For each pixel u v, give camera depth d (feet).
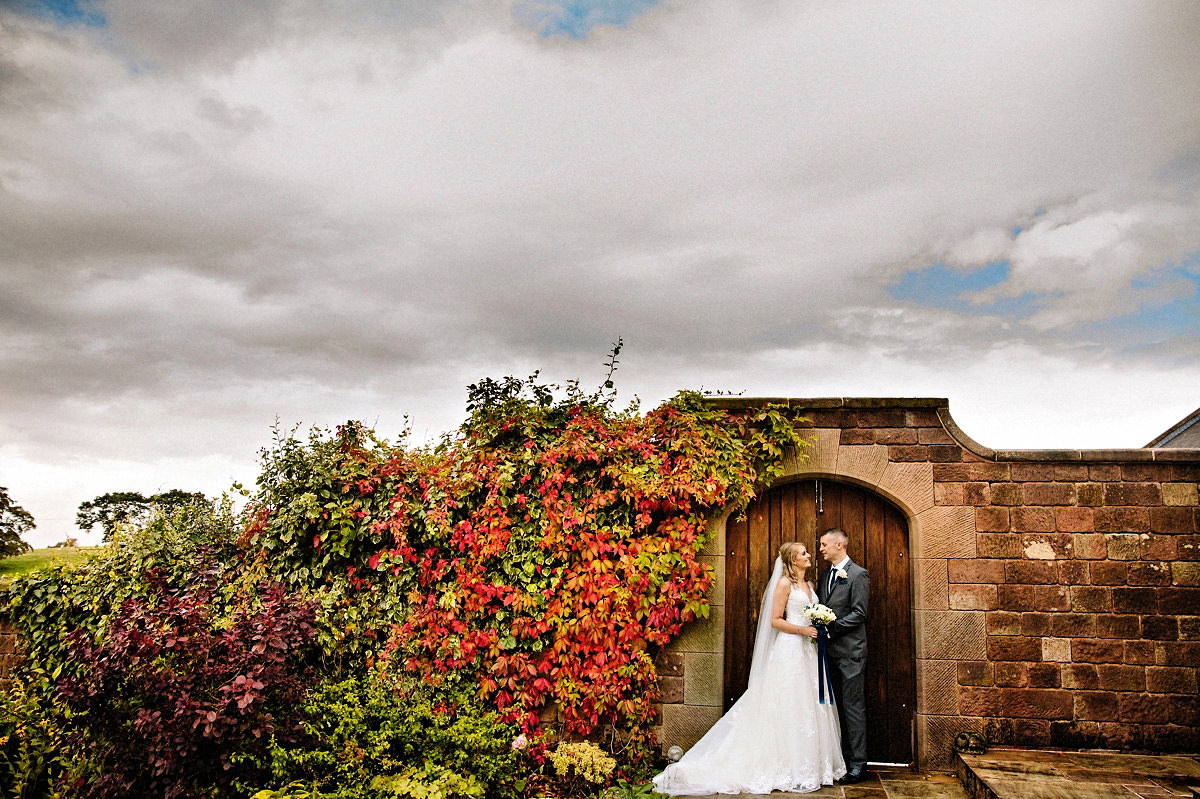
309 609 15.85
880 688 17.39
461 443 18.70
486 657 17.52
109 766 13.96
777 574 16.35
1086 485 16.92
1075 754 15.93
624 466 17.46
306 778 13.60
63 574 19.52
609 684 17.08
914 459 17.51
